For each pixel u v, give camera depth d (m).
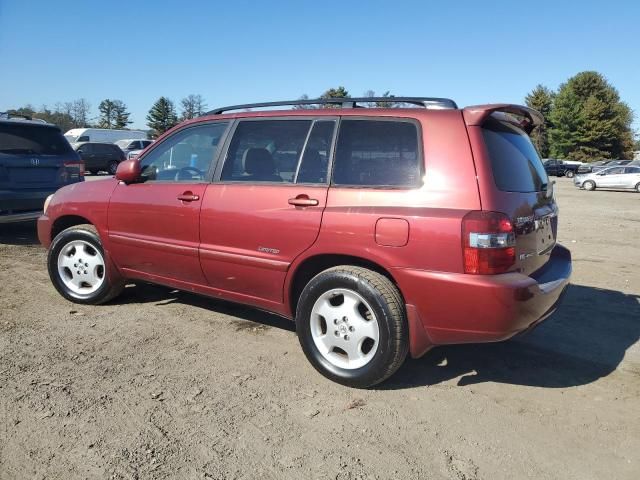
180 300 5.40
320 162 3.74
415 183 3.35
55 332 4.43
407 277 3.28
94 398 3.33
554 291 3.50
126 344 4.21
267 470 2.67
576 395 3.57
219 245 4.11
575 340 4.59
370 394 3.50
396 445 2.92
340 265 3.62
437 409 3.33
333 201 3.58
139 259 4.70
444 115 3.43
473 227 3.10
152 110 83.62
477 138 3.31
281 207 3.78
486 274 3.11
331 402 3.37
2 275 6.20
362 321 3.49
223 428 3.04
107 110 95.62
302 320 3.70
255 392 3.47
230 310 5.12
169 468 2.66
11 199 7.69
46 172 8.27
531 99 79.94
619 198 24.14
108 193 4.89
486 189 3.19
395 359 3.38
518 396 3.54
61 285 5.23
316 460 2.76
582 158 72.50
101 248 4.98
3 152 7.84
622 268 7.47
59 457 2.72
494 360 4.13
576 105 72.31
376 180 3.50
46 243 5.49
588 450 2.93
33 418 3.08
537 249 3.63
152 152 4.77
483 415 3.28
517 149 3.75
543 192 3.89
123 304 5.23
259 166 4.02
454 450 2.89
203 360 3.95
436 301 3.21
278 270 3.82
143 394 3.40
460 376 3.83
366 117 3.65
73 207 5.12
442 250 3.16
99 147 30.14
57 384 3.50
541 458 2.84
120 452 2.78
